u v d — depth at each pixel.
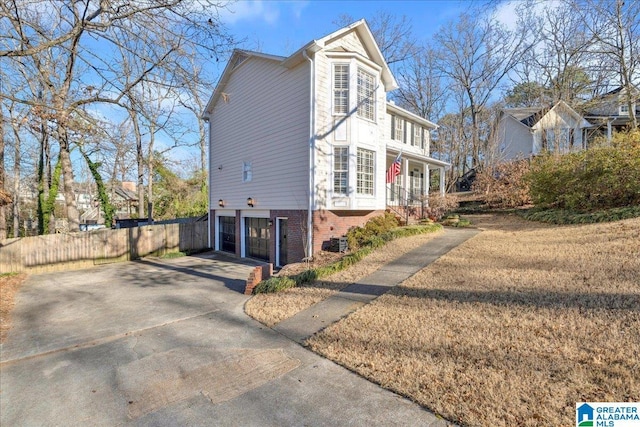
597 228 9.98
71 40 8.75
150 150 22.69
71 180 15.49
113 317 7.22
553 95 26.52
